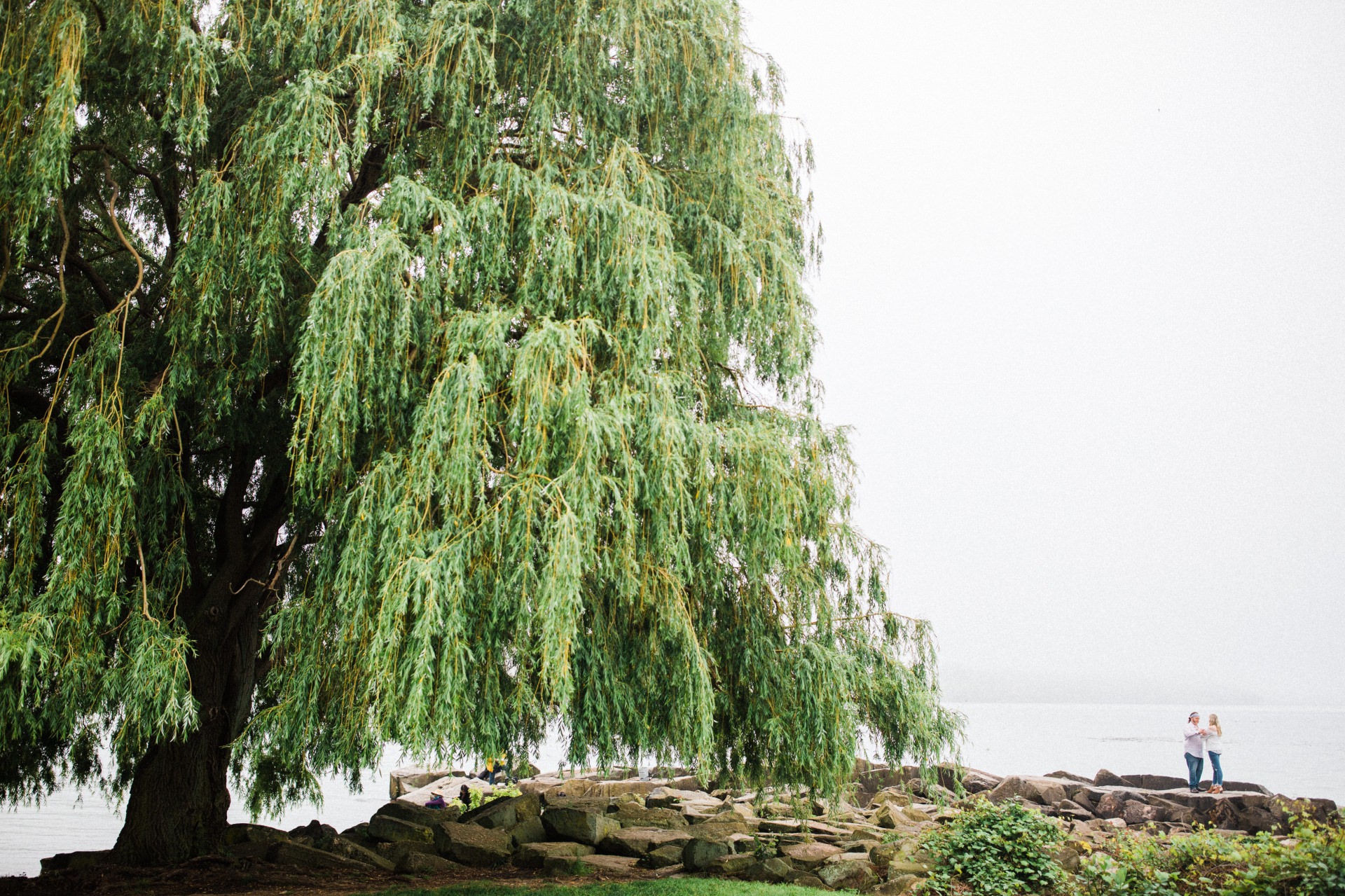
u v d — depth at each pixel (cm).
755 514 906
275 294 867
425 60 930
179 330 858
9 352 858
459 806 1767
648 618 886
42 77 787
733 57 1021
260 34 915
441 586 729
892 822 1463
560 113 978
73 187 970
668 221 927
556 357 773
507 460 845
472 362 761
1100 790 1919
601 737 866
